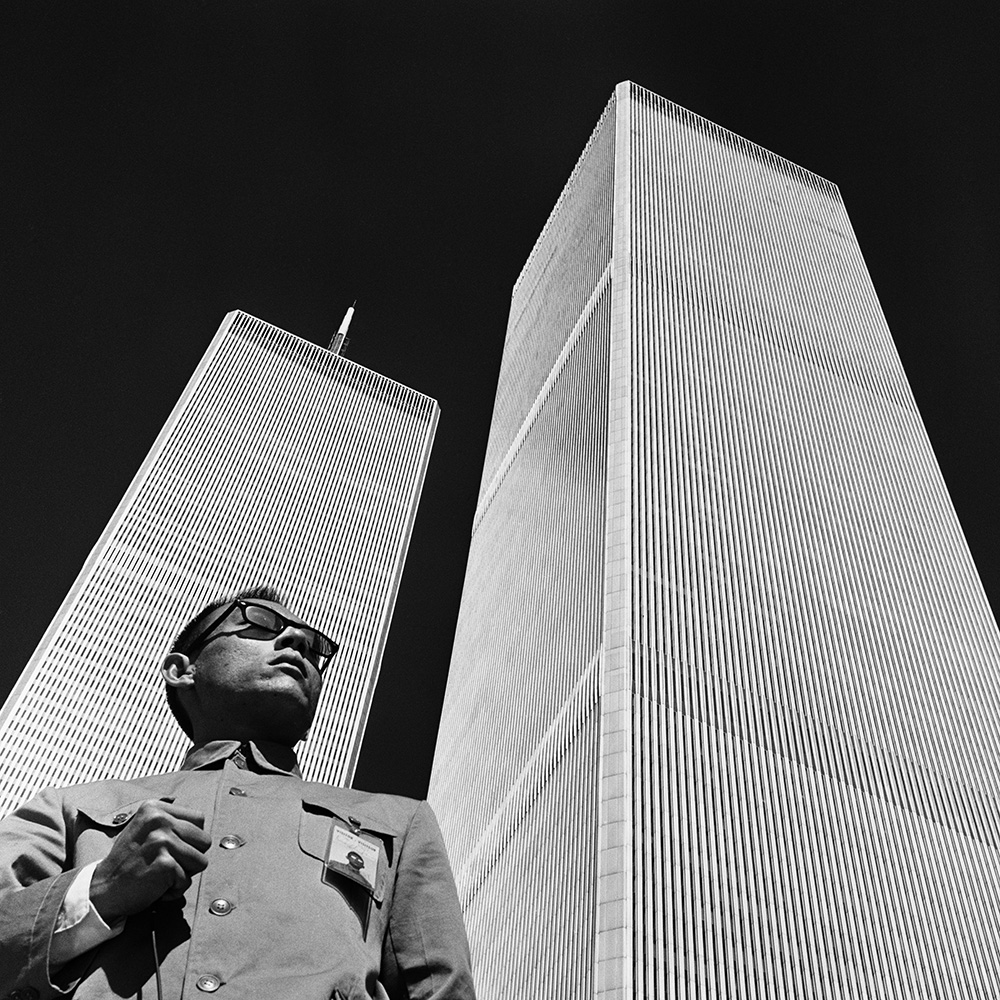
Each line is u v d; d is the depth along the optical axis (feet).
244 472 571.28
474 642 471.62
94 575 496.64
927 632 403.34
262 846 20.98
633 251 472.03
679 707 313.32
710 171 553.64
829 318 519.19
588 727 313.12
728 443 415.44
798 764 323.37
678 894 265.75
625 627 325.01
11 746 435.94
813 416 459.32
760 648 349.82
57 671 462.60
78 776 436.76
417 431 646.74
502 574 464.24
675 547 359.87
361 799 24.04
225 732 26.20
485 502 544.62
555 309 545.44
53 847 21.13
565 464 435.53
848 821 317.83
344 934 20.11
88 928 18.19
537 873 303.89
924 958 293.64
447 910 22.25
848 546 415.03
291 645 28.17
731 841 287.69
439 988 20.77
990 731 380.78
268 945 19.08
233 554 527.81
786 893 285.02
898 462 471.62
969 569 442.91
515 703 385.91
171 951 18.61
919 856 322.14
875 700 364.79
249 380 626.23
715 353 451.53
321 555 545.85
